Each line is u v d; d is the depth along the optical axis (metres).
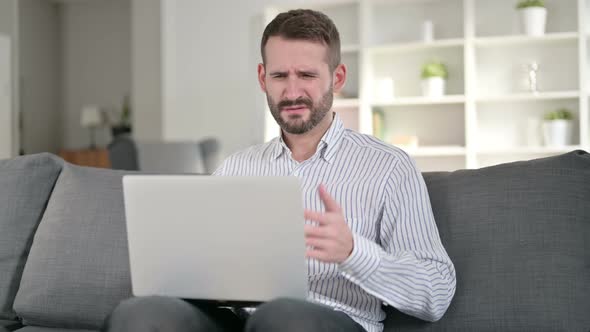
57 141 9.17
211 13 6.30
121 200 1.81
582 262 1.47
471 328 1.48
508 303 1.46
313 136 1.60
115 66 9.00
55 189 1.93
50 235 1.82
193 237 1.28
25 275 1.83
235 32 6.23
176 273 1.31
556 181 1.54
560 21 4.77
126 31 8.95
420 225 1.47
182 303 1.23
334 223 1.22
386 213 1.50
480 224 1.55
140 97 7.45
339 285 1.48
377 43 5.18
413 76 5.06
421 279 1.36
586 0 4.75
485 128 4.88
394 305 1.35
